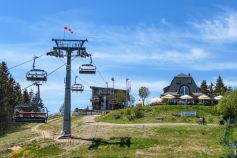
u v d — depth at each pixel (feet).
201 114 365.40
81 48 269.03
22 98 535.60
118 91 570.87
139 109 378.94
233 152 223.30
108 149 244.22
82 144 255.09
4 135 342.85
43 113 244.01
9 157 248.93
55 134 298.56
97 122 363.56
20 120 242.99
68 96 271.28
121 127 304.30
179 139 257.14
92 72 271.08
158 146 244.63
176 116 364.38
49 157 239.91
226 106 311.27
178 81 479.82
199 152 230.48
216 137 258.57
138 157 228.22
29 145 263.08
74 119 411.13
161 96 480.23
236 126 281.54
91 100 574.56
